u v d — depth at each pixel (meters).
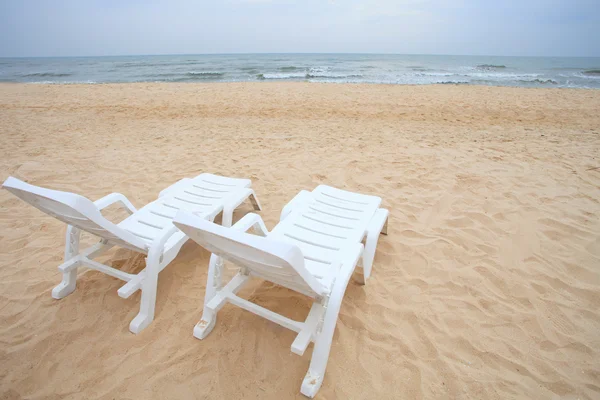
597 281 2.42
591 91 12.63
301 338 1.62
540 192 3.77
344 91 12.65
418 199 3.71
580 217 3.23
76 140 5.92
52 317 2.12
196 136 6.33
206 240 1.48
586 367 1.83
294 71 25.28
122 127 6.98
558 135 6.31
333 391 1.68
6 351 1.90
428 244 2.90
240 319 2.11
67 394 1.68
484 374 1.79
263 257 1.32
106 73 24.91
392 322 2.12
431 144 5.74
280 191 3.97
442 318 2.15
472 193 3.80
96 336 1.99
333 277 1.81
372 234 2.35
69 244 2.22
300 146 5.66
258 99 10.71
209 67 30.22
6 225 3.20
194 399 1.65
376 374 1.78
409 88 13.66
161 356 1.86
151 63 38.59
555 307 2.22
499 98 10.95
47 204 1.71
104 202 2.46
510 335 2.03
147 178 4.30
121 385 1.72
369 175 4.39
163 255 2.13
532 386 1.73
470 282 2.46
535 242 2.89
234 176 4.38
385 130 6.85
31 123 7.17
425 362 1.86
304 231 2.29
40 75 23.83
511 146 5.58
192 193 2.93
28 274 2.52
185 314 2.15
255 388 1.70
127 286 1.98
